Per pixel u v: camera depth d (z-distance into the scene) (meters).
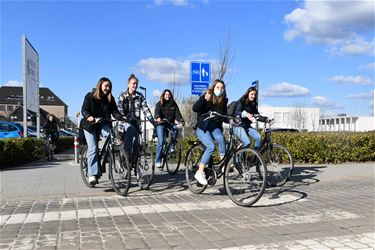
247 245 4.07
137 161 7.19
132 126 7.16
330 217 5.21
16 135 18.59
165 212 5.51
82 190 7.20
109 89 6.96
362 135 12.14
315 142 11.69
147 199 6.42
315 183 8.04
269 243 4.12
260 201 6.22
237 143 6.41
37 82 17.78
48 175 9.48
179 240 4.24
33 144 14.72
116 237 4.36
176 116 9.40
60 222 5.00
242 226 4.78
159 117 9.17
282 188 7.42
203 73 12.91
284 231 4.57
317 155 11.66
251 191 5.90
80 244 4.12
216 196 6.65
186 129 13.09
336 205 5.94
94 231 4.59
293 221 5.01
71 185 7.81
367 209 5.67
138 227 4.75
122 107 7.56
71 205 5.99
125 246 4.05
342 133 12.45
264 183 5.70
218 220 5.07
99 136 7.14
